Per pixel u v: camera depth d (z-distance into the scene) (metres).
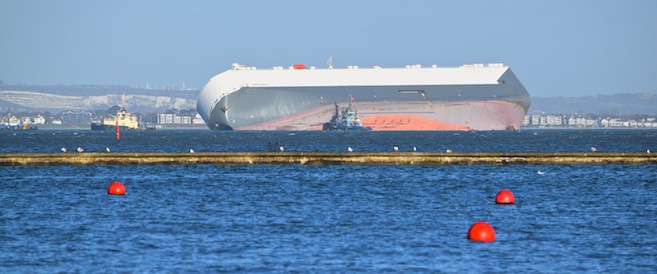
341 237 161.62
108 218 185.75
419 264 139.00
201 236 162.25
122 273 132.75
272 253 146.75
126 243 154.88
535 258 143.62
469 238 159.00
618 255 146.12
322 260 141.62
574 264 139.50
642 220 185.00
